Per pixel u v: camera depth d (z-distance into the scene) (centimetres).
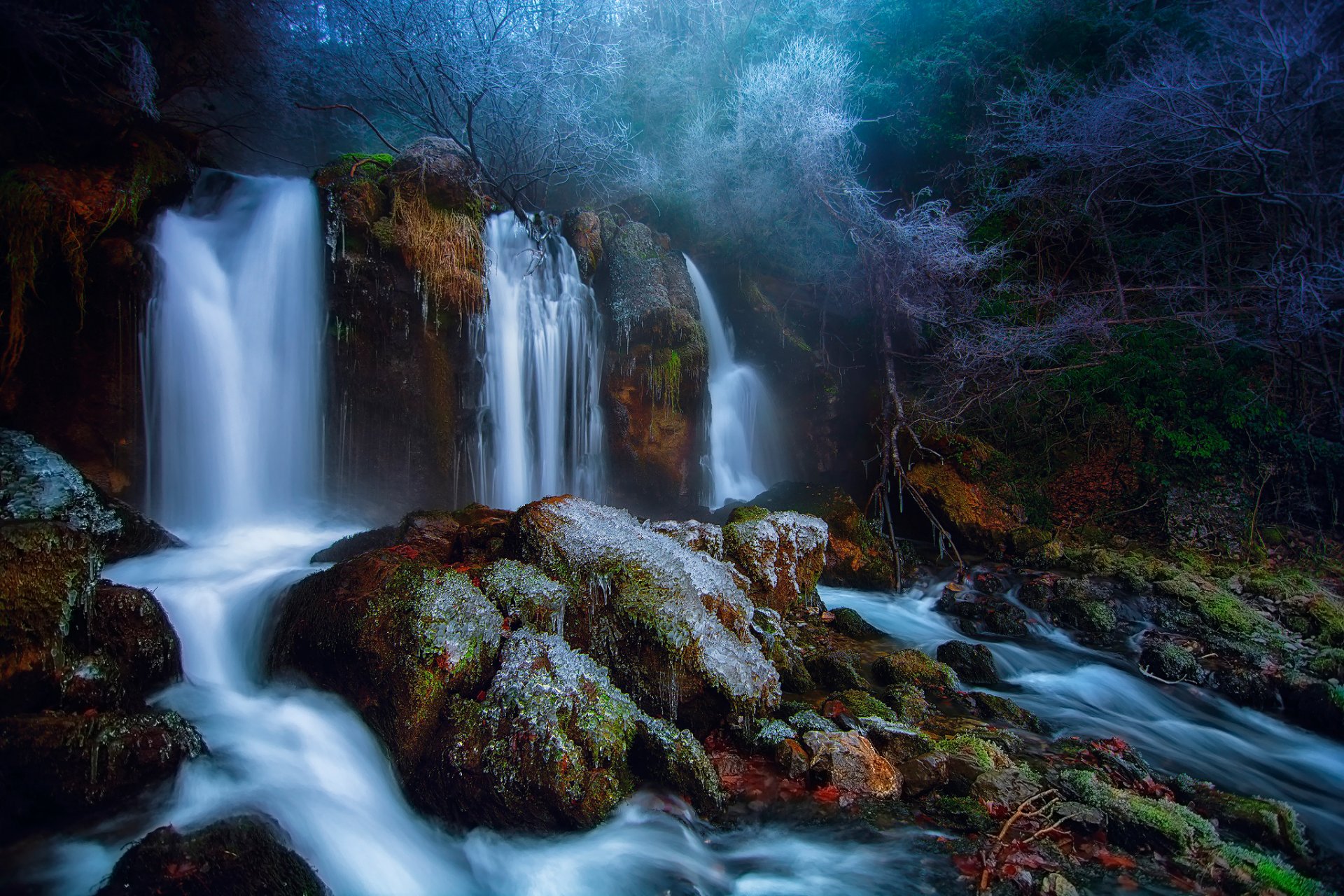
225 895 271
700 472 948
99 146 649
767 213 1107
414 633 388
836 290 1122
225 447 707
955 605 770
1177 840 370
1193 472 941
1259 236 1049
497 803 347
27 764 305
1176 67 952
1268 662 642
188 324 684
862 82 1202
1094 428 1014
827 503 870
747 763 423
